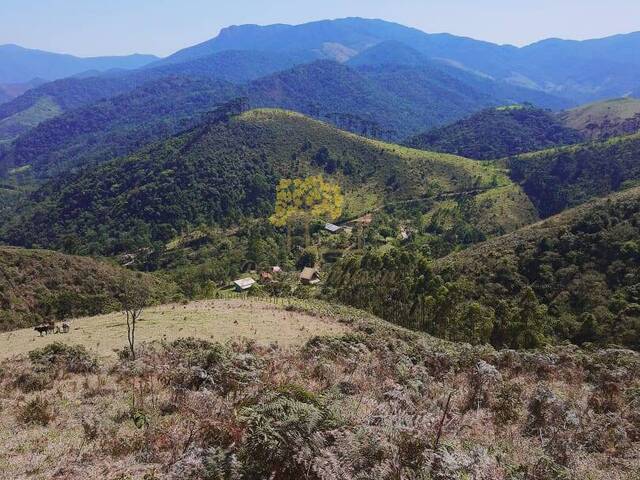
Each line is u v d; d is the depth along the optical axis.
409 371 14.73
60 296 67.19
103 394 14.12
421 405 10.45
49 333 36.16
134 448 9.05
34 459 8.86
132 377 16.17
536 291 58.84
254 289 78.00
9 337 35.38
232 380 12.84
